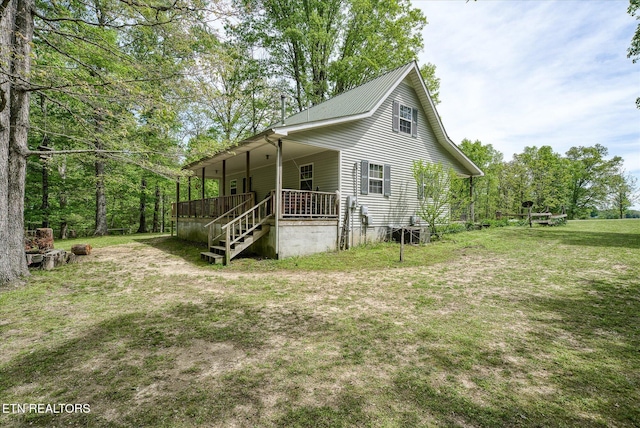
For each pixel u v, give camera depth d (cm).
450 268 691
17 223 607
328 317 394
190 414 203
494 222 1662
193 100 747
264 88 2102
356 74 1970
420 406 210
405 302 454
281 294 507
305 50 2059
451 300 460
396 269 694
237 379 248
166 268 744
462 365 268
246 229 833
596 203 3700
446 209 1329
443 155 1408
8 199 594
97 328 365
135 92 588
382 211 1139
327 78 2120
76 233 2209
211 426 190
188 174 866
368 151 1087
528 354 288
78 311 430
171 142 1418
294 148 998
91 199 1966
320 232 917
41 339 334
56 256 759
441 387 234
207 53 689
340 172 1002
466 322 370
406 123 1247
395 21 1888
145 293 524
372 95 1115
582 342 313
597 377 248
